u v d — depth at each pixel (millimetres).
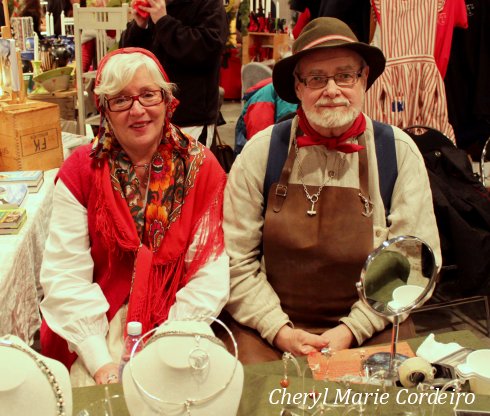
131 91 1723
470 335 1566
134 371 908
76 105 4164
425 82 3055
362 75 1811
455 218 2598
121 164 1809
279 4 7570
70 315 1713
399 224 1825
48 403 864
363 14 3191
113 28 3787
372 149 1844
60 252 1777
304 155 1813
